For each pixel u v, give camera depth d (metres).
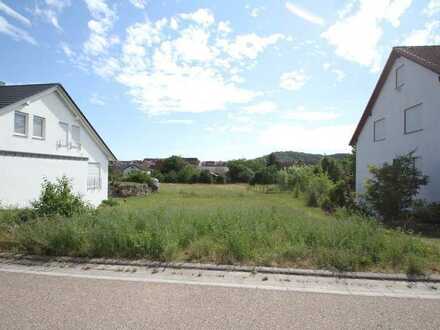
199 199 21.92
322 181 17.77
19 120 12.45
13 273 4.07
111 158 20.09
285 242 5.15
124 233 5.02
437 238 6.97
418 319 2.92
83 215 6.16
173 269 4.23
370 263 4.34
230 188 36.44
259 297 3.36
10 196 11.31
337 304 3.21
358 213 9.41
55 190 7.09
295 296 3.40
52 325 2.75
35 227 5.30
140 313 2.98
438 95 11.77
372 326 2.78
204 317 2.91
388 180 10.36
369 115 18.34
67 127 15.59
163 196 24.81
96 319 2.86
